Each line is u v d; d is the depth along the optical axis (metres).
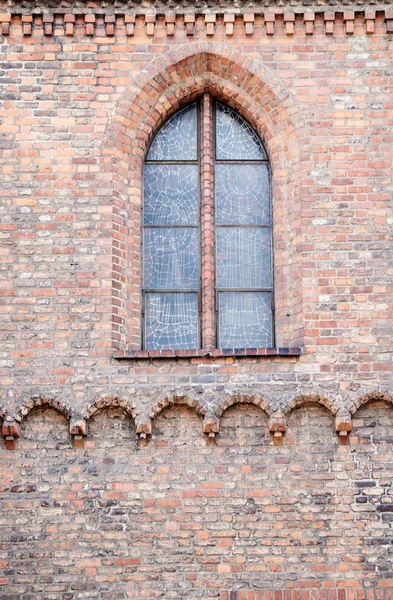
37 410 12.70
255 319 13.61
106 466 12.55
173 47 13.77
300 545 12.30
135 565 12.27
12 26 13.74
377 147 13.46
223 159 14.09
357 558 12.26
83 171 13.37
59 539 12.32
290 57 13.76
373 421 12.68
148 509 12.42
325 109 13.59
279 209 13.66
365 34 13.80
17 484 12.47
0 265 13.05
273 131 13.82
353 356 12.79
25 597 12.15
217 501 12.45
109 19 13.76
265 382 12.68
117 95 13.62
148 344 13.48
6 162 13.34
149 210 13.94
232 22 13.82
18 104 13.52
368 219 13.25
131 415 12.62
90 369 12.73
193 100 14.16
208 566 12.26
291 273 13.39
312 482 12.48
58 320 12.91
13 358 12.76
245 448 12.60
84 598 12.16
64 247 13.13
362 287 13.03
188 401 12.61
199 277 13.73
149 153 14.07
